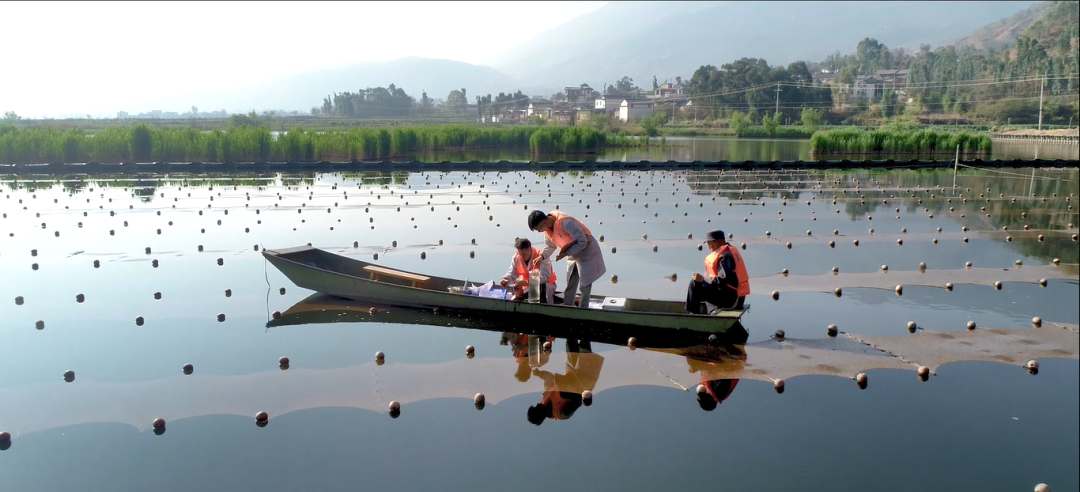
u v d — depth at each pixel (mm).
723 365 9320
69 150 38438
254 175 35125
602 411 8039
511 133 56531
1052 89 85500
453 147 55281
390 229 19297
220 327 10875
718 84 115438
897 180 32500
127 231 18688
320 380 8836
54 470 6785
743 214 22328
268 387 8641
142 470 6805
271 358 9578
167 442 7344
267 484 6562
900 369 9227
